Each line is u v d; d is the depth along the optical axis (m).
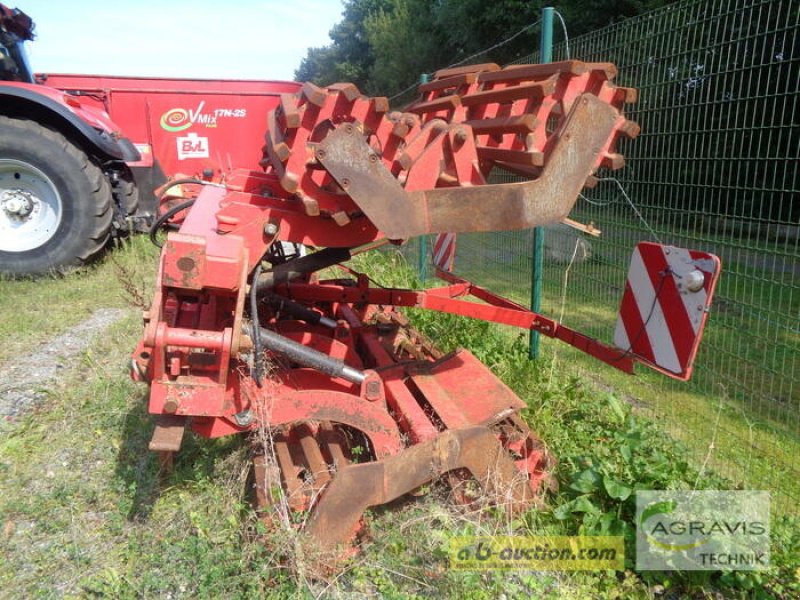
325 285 4.15
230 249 2.42
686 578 2.47
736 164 3.72
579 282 5.25
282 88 8.26
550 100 2.55
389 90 29.25
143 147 7.70
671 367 2.84
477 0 15.66
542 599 2.35
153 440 2.34
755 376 4.23
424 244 7.12
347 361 3.36
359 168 2.36
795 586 2.43
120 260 6.79
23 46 7.70
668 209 3.86
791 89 3.52
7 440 3.30
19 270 6.23
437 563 2.46
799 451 3.46
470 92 3.04
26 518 2.75
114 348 4.57
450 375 3.17
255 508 2.66
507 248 6.52
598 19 12.76
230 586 2.30
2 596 2.32
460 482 2.65
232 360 2.52
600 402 3.83
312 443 2.75
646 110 4.00
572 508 2.71
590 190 5.03
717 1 3.35
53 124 6.49
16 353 4.44
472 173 2.60
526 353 4.64
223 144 8.26
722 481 3.07
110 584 2.35
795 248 3.06
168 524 2.69
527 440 2.93
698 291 2.68
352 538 2.46
